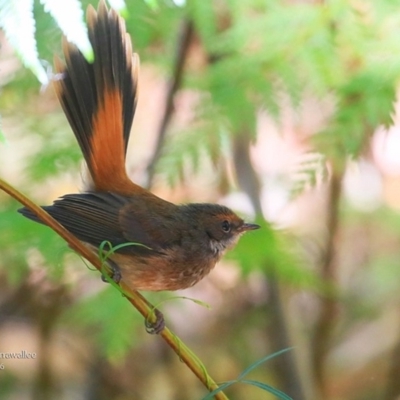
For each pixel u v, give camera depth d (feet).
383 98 31.09
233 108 33.40
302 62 33.17
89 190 25.93
